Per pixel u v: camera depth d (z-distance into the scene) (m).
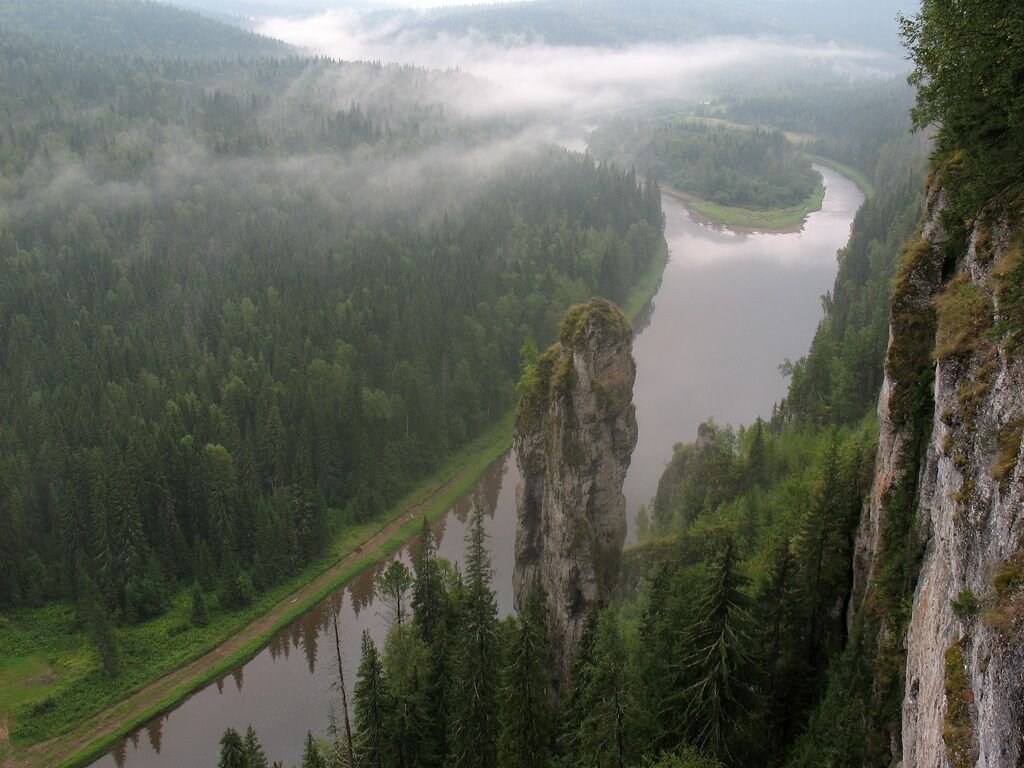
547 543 65.88
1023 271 27.53
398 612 74.81
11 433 106.94
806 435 87.06
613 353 62.34
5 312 146.12
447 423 132.25
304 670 89.62
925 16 35.69
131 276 163.38
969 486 25.64
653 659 49.72
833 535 48.12
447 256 177.75
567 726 52.41
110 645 86.31
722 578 42.25
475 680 53.78
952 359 29.97
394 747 56.38
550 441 64.12
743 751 43.50
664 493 95.12
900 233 152.50
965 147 35.72
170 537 99.38
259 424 115.25
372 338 137.38
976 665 22.03
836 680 41.16
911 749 28.86
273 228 195.88
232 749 55.56
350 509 113.88
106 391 120.56
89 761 77.81
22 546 96.12
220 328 146.62
